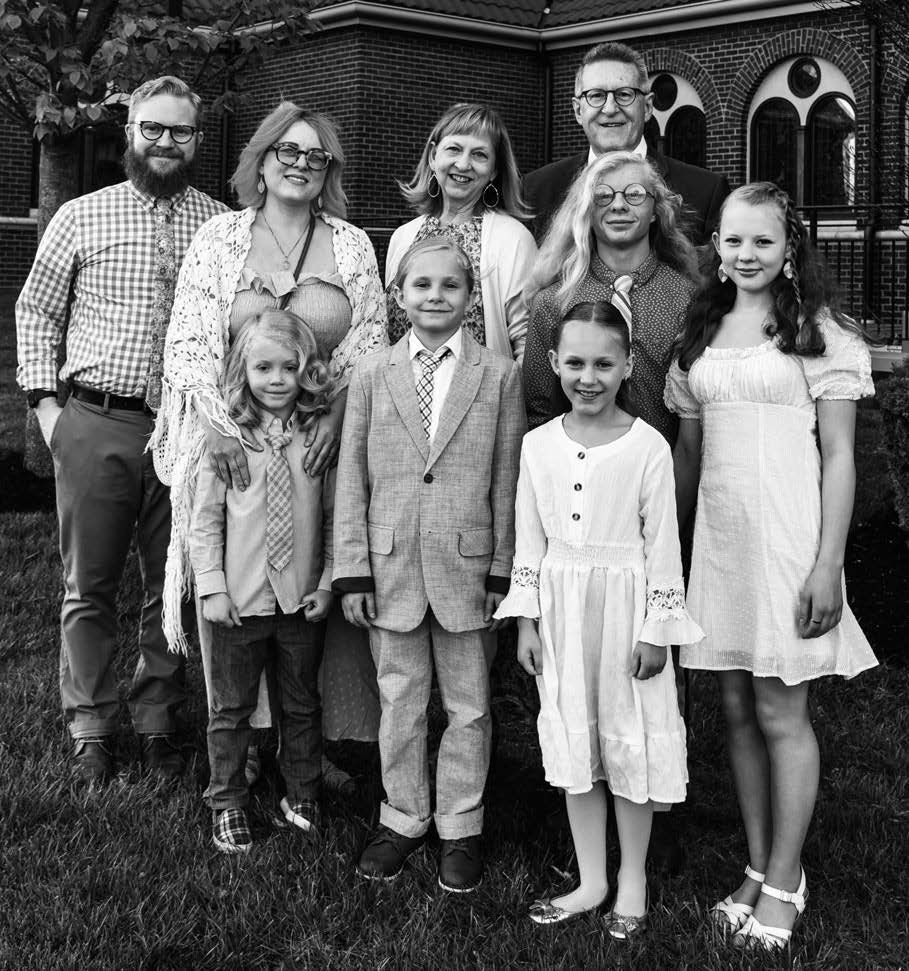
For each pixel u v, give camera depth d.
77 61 6.77
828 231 14.21
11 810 3.57
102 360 3.98
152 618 4.13
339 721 3.75
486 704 3.43
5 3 6.29
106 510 4.04
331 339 3.68
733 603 3.06
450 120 3.81
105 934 2.97
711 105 15.38
